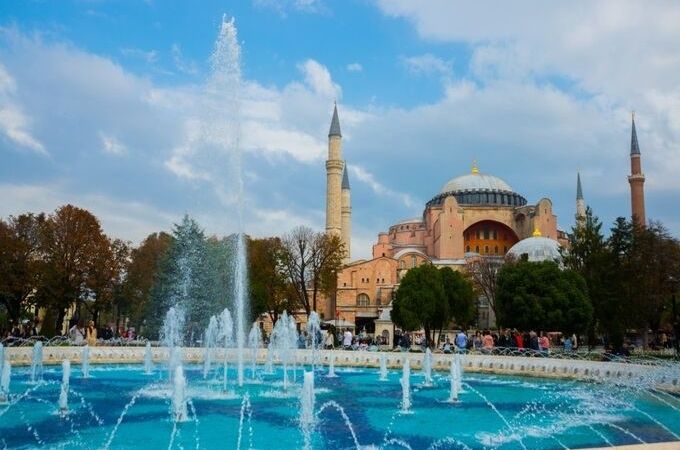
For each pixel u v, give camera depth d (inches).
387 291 3959.2
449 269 2556.6
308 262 2603.3
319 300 3690.9
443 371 1325.0
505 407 816.3
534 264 2111.2
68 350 1300.4
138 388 935.7
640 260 1835.6
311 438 588.4
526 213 4249.5
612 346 1852.9
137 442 556.7
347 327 3321.9
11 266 1910.7
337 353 1423.5
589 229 2079.2
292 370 1332.4
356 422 684.7
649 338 2345.0
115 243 2329.0
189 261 2336.4
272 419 684.1
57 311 2196.1
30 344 1568.7
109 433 596.1
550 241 3572.8
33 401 800.9
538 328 2000.5
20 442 554.9
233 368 1353.3
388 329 3196.4
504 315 2084.2
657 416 759.7
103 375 1134.4
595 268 1955.0
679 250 2049.7
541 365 1197.1
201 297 2303.2
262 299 2367.1
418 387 1049.5
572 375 1144.2
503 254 4320.9
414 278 2400.3
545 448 562.3
